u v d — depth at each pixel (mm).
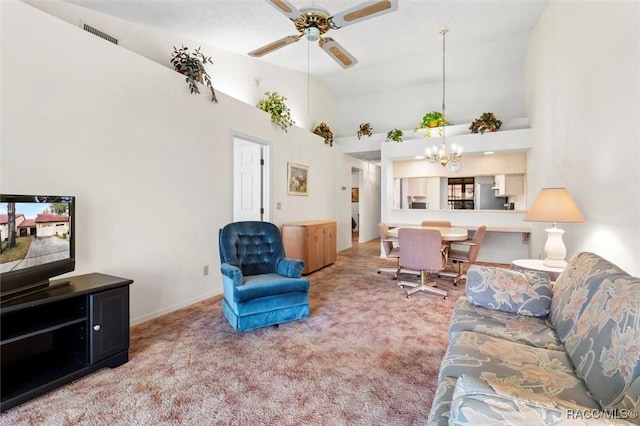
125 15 2977
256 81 4801
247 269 3068
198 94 3363
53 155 2160
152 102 2865
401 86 6777
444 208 6316
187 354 2197
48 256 1910
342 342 2396
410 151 5891
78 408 1616
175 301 3105
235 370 1994
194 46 3805
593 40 2645
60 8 2605
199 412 1593
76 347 1975
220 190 3658
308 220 5582
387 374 1952
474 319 1790
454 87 6398
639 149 1949
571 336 1402
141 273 2779
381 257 6074
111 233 2537
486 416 703
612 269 1397
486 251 5824
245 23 3297
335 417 1560
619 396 918
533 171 4941
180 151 3152
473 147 5352
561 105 3525
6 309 1557
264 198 4562
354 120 7316
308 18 2211
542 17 4215
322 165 6102
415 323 2779
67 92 2238
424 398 1710
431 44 4895
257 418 1553
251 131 4176
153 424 1509
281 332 2578
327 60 5055
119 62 2586
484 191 6000
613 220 2299
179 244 3148
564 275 1821
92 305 1910
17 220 1738
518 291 1911
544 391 1094
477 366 1259
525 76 5496
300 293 2820
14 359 1959
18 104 1984
